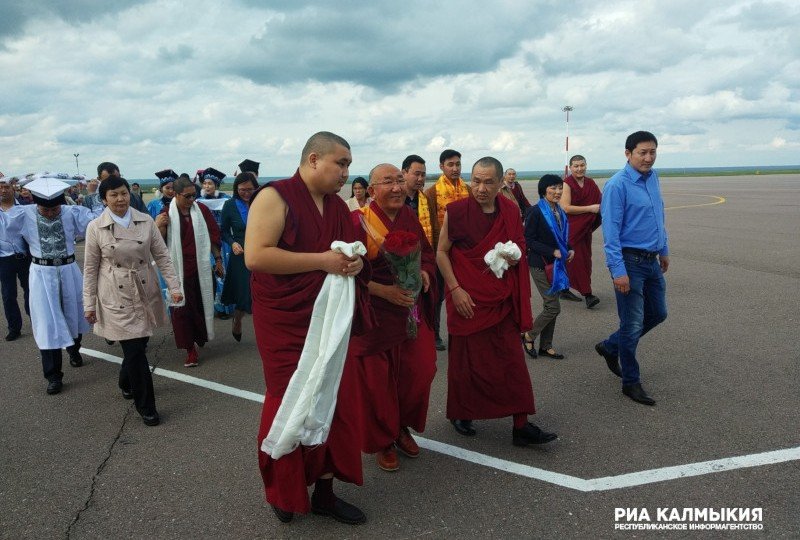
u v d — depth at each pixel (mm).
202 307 6043
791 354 5578
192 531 3088
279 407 2891
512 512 3168
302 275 2814
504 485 3449
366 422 3525
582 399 4703
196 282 5996
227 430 4363
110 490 3521
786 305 7418
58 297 5367
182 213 5938
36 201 5348
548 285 5715
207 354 6414
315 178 2859
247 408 4801
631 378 4598
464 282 3805
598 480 3457
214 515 3232
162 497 3430
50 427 4508
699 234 14500
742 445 3814
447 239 3881
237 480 3613
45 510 3320
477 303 3771
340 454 3078
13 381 5637
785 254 11234
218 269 6504
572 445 3908
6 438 4316
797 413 4273
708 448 3791
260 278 2916
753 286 8586
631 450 3807
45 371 5266
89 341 7059
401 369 3734
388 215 3707
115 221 4441
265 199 2787
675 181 54938
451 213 3865
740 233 14508
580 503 3227
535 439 3818
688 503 3189
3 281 7137
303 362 2777
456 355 3932
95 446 4145
